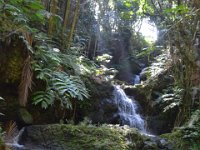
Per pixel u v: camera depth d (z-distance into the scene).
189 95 5.43
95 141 4.16
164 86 6.95
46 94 4.88
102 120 6.07
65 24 6.60
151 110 6.91
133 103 7.06
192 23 5.14
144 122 6.85
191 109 5.43
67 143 4.15
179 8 4.63
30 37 4.90
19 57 4.76
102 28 10.96
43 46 5.20
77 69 5.92
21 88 4.66
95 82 6.28
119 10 10.91
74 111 5.60
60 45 6.40
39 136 4.27
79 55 7.36
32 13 5.29
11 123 4.70
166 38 6.29
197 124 4.74
